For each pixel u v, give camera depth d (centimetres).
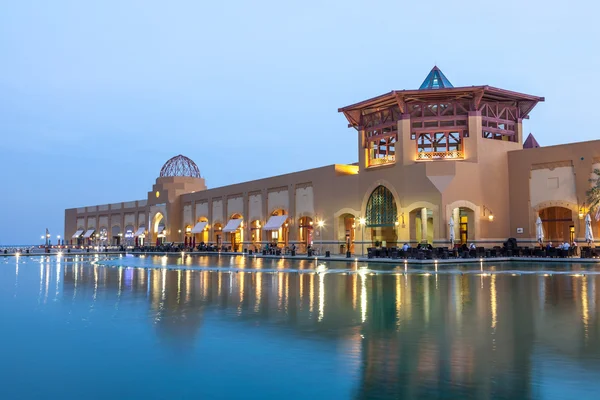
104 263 4603
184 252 6875
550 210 4616
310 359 954
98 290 2197
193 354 1002
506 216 4747
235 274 3070
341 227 5559
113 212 10225
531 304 1614
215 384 812
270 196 6638
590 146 4209
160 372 882
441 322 1312
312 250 5291
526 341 1083
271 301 1755
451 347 1034
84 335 1194
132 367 915
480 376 836
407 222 4672
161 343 1101
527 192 4634
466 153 4675
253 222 6981
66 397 762
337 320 1358
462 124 4781
